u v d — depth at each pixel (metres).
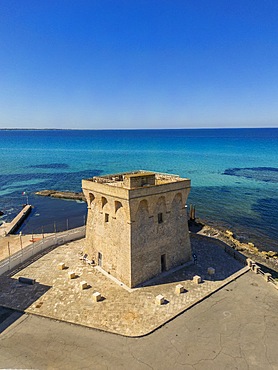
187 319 27.28
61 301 29.59
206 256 40.66
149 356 22.89
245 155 181.75
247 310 28.81
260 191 91.81
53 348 23.59
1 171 134.00
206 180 108.00
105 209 35.03
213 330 25.91
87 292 31.17
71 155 192.75
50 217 71.75
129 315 27.48
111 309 28.34
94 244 37.78
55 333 25.33
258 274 35.97
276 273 41.78
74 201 86.31
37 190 99.38
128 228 31.55
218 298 30.70
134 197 30.75
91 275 34.88
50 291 31.36
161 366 21.95
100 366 21.86
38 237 55.34
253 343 24.47
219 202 80.69
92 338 24.73
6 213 74.06
